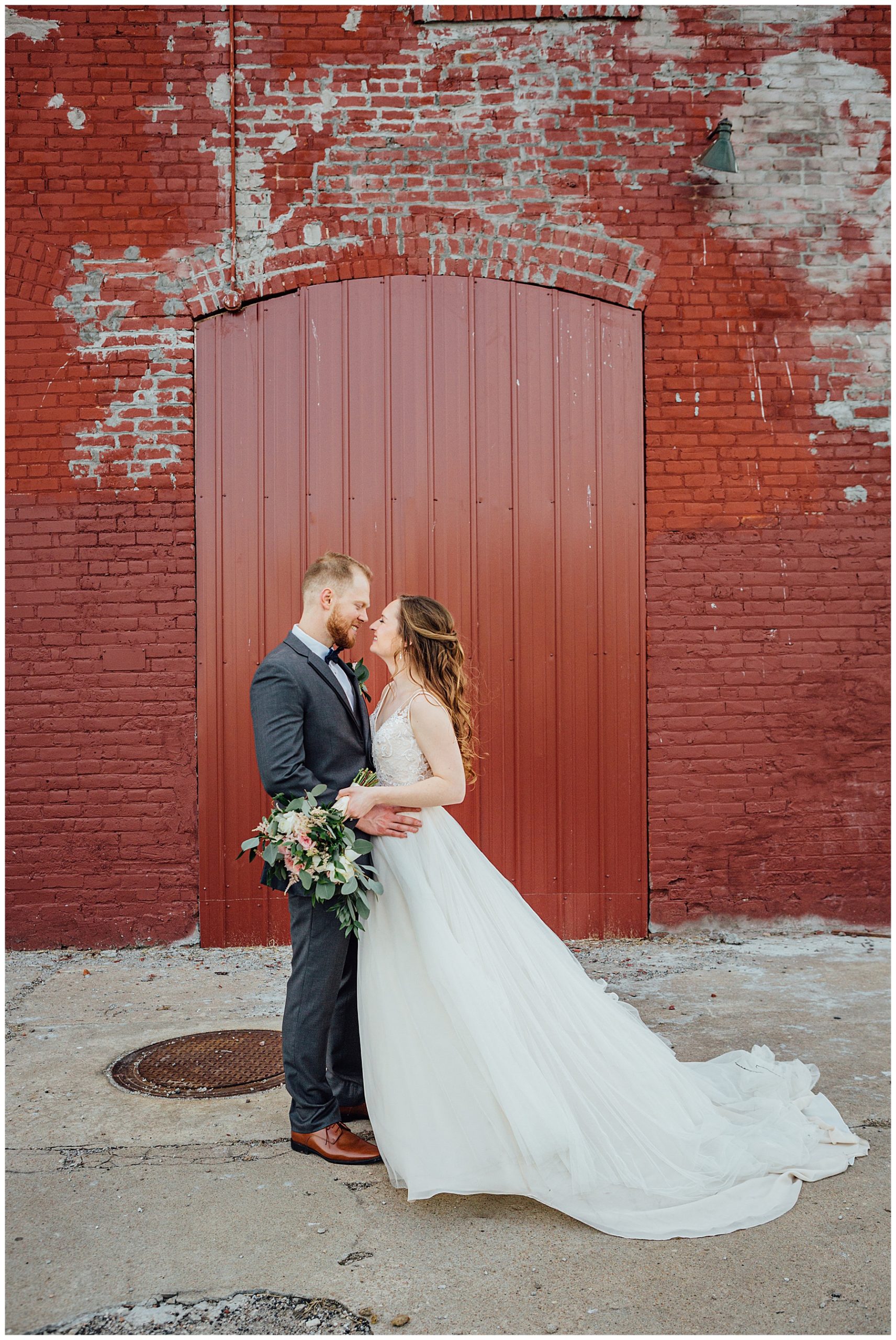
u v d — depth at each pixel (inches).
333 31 204.4
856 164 210.7
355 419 206.5
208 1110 128.1
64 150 203.0
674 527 208.8
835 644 209.6
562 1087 106.3
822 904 208.8
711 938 205.9
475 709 207.0
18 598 202.5
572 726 208.1
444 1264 93.9
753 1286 89.8
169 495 203.9
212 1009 165.6
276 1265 93.8
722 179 209.0
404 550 207.2
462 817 206.7
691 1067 132.0
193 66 203.3
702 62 208.4
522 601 208.1
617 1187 103.0
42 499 203.2
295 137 204.5
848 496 210.4
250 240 204.7
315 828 106.3
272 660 116.5
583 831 207.9
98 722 202.7
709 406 209.3
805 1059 142.1
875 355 211.2
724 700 208.8
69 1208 104.3
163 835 202.4
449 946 108.2
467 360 207.6
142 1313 86.7
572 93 206.8
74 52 202.1
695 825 207.9
